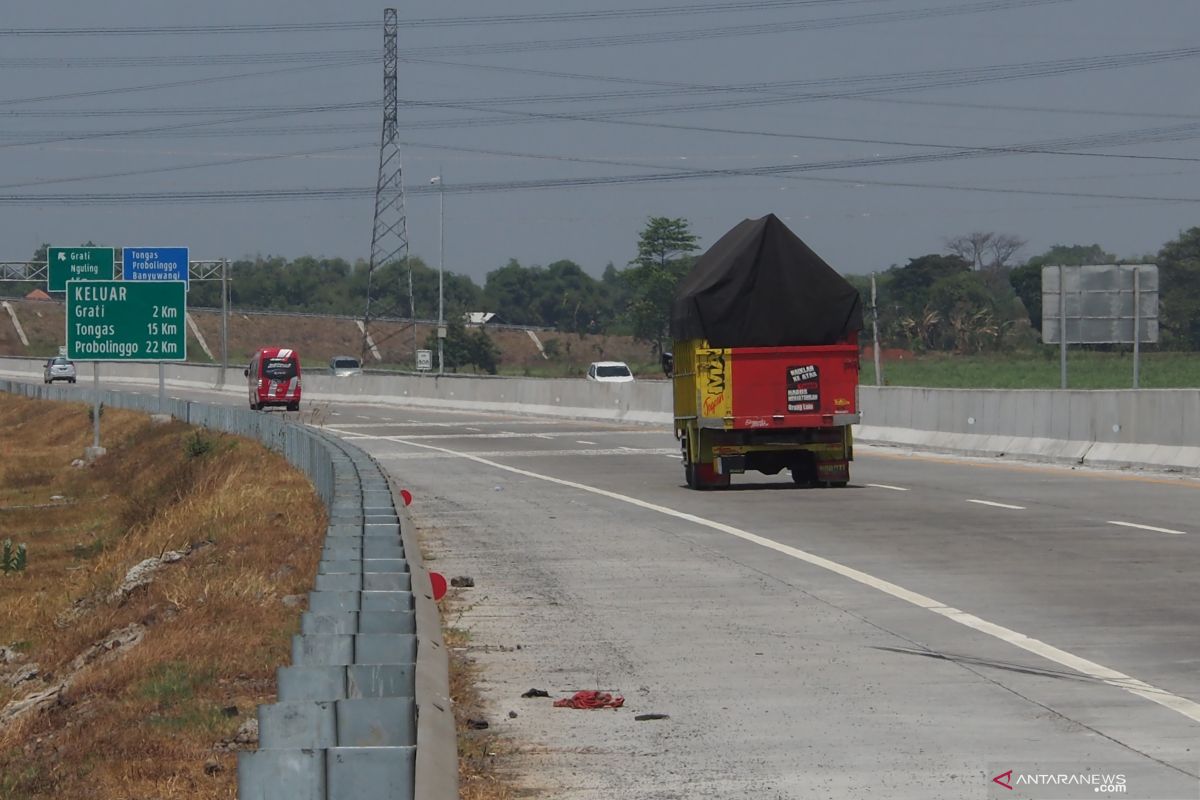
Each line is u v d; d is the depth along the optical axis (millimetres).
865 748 25719
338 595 25953
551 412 185125
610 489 79438
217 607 41469
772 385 75625
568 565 49625
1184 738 25906
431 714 24188
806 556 50250
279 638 35594
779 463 78125
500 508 69938
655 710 28984
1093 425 90625
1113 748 25344
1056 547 51156
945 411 107188
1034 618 37719
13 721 35281
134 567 60719
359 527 36875
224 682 31672
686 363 79500
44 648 51625
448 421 175500
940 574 45500
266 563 50156
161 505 104625
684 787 23578
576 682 31609
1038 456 94875
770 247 75812
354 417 188875
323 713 17516
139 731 27312
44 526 112125
